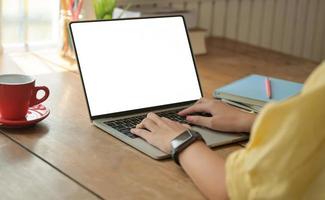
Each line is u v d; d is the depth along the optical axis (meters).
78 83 1.53
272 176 0.76
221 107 1.26
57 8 1.87
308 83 0.76
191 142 1.01
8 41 1.87
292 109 0.75
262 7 2.74
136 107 1.29
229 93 1.40
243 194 0.80
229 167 0.83
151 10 2.02
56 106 1.33
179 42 1.41
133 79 1.30
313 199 0.76
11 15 1.85
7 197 0.89
